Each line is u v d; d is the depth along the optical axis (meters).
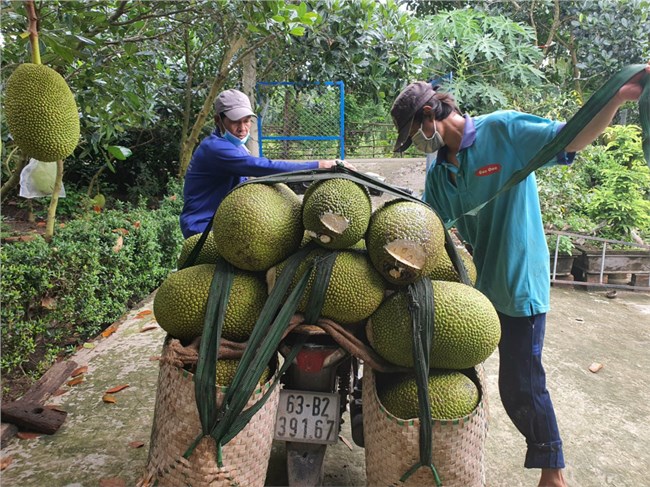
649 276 5.29
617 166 6.19
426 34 7.63
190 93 6.55
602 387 3.11
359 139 9.75
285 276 1.60
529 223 2.02
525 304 2.00
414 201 1.66
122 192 7.82
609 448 2.49
